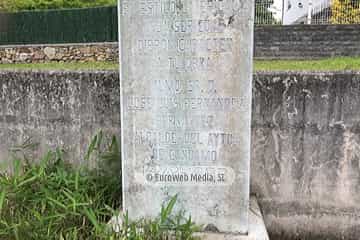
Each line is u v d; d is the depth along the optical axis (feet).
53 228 9.23
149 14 8.62
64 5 56.49
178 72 8.75
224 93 8.69
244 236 9.04
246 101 8.66
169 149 9.08
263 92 10.53
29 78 11.67
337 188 10.80
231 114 8.75
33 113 11.81
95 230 9.00
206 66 8.64
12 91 11.80
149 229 8.85
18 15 41.47
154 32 8.67
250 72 8.53
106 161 11.48
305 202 10.97
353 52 33.45
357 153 10.55
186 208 9.24
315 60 31.17
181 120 8.93
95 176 11.39
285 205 11.03
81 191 10.40
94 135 11.60
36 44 41.04
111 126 11.50
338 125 10.48
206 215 9.20
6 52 40.37
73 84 11.49
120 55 8.86
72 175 10.97
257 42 34.17
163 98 8.89
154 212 9.36
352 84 10.25
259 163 10.89
